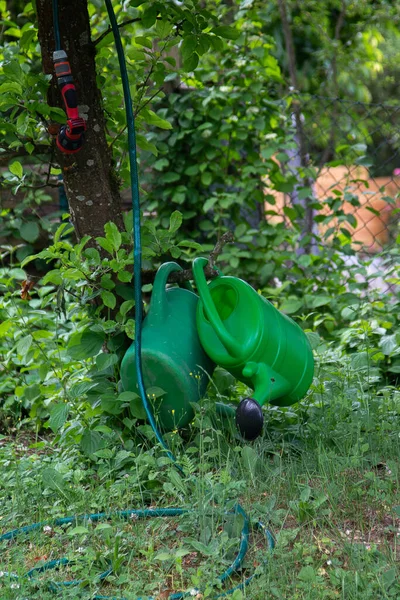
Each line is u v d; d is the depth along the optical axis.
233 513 3.32
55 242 4.09
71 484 3.78
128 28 6.36
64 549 3.26
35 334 4.44
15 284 6.77
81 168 4.12
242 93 6.88
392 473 3.59
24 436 4.87
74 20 4.08
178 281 4.17
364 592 2.74
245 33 6.91
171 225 4.14
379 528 3.31
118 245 3.84
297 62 11.31
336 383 4.44
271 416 4.39
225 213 7.17
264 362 3.75
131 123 4.02
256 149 7.18
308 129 9.40
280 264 6.77
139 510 3.44
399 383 5.28
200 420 3.73
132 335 3.92
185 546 3.22
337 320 6.23
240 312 3.81
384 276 6.21
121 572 3.03
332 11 11.04
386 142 7.36
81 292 4.19
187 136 7.04
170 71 4.52
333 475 3.61
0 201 6.79
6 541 3.28
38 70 6.12
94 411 4.01
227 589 2.90
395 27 11.10
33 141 4.19
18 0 7.81
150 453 3.72
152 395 3.79
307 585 2.80
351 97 11.39
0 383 5.15
